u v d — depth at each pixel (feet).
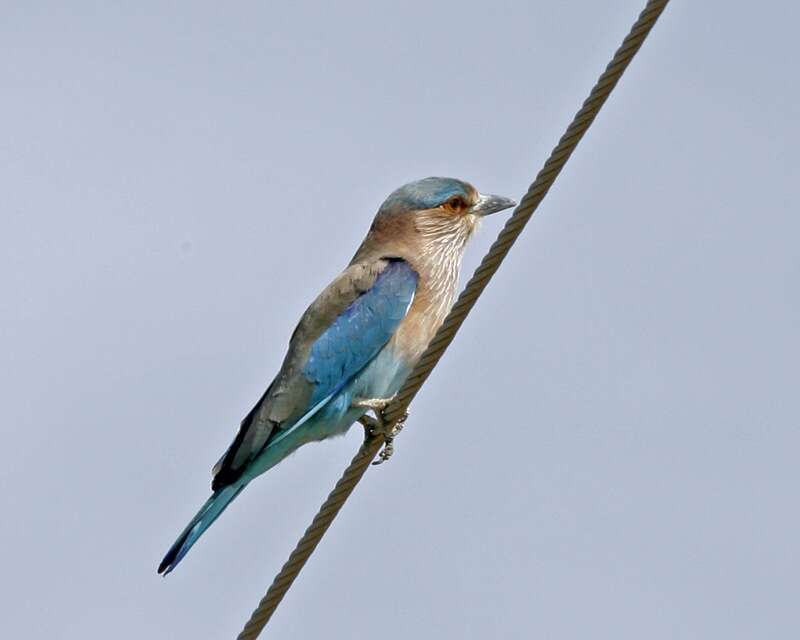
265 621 35.73
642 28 30.55
